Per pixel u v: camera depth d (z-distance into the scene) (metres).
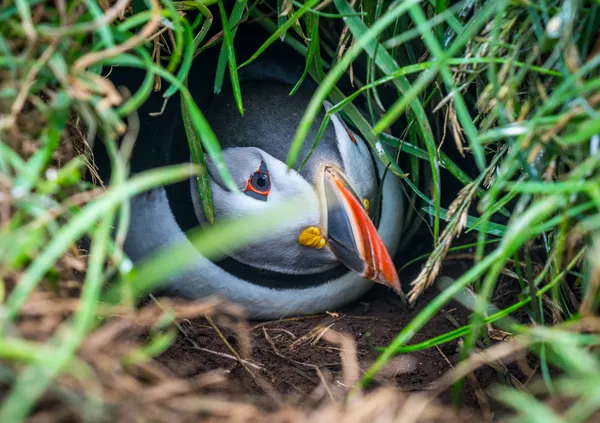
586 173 2.08
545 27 2.39
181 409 1.83
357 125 3.27
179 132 3.63
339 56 3.10
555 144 2.23
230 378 2.86
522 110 2.45
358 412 1.98
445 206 4.06
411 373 2.99
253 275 3.59
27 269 2.05
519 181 2.55
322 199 3.34
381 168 3.70
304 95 3.62
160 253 3.56
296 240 3.44
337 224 3.32
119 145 3.56
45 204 2.02
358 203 3.32
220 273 3.54
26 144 2.17
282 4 2.98
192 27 2.84
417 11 2.12
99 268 1.80
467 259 3.93
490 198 2.31
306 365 3.06
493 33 2.34
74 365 1.68
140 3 2.90
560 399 2.02
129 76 3.63
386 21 2.11
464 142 3.47
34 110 2.22
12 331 1.74
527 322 3.21
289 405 2.33
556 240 2.51
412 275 4.05
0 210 1.97
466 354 2.33
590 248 2.32
